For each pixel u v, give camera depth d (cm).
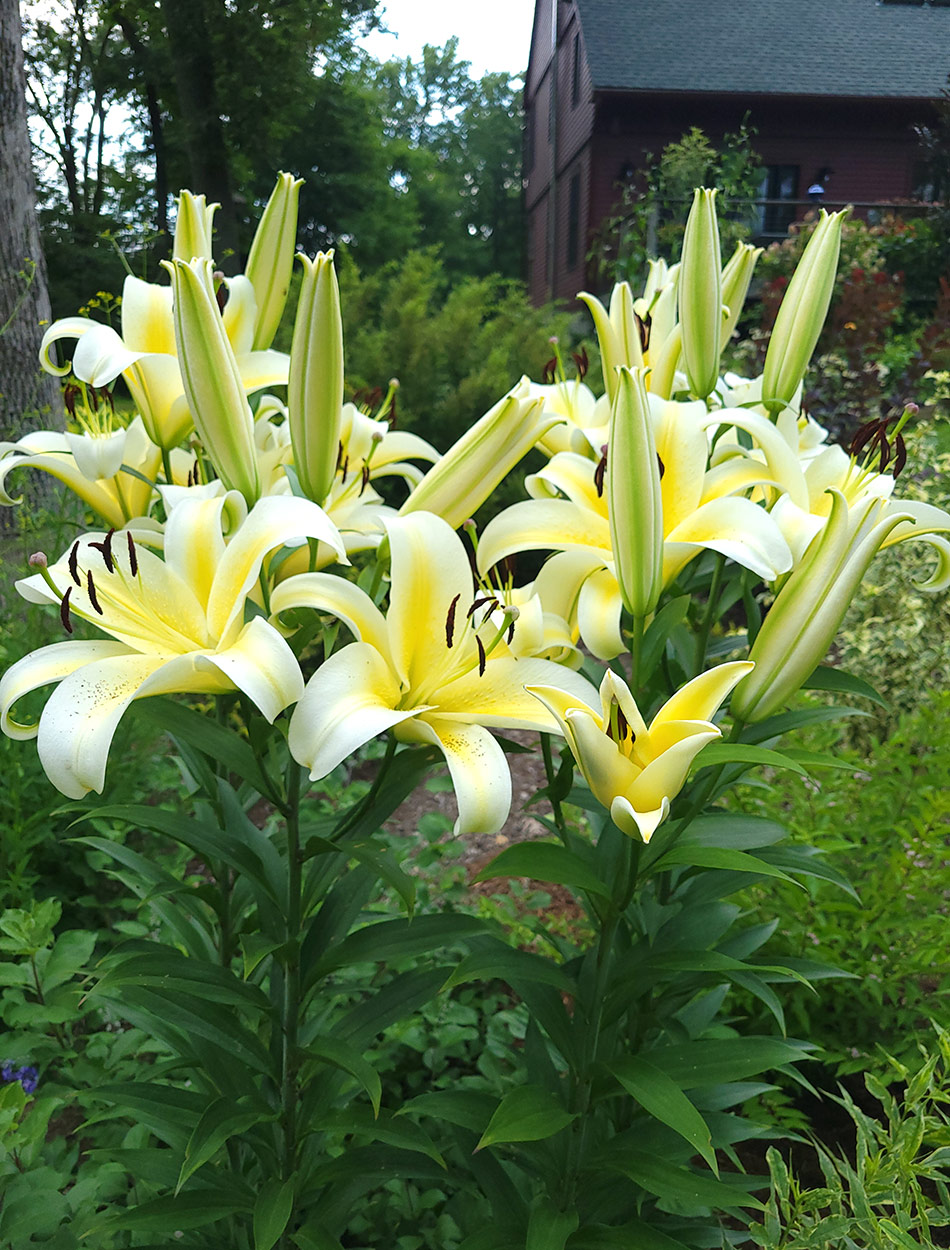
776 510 67
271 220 75
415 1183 102
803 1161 114
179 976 67
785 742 135
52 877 147
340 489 74
